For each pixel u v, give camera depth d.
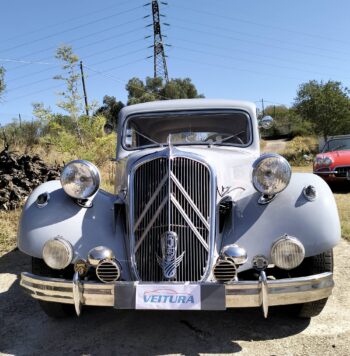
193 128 4.44
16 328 3.28
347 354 2.74
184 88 40.12
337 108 22.45
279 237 2.75
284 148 24.06
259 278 2.59
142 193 2.93
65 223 3.01
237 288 2.57
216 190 2.96
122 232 3.08
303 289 2.63
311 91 23.27
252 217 2.96
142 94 37.75
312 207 2.86
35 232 2.96
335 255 4.84
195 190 2.89
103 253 2.71
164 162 2.88
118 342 3.00
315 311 3.13
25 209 3.12
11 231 5.89
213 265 2.73
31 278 2.86
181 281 2.69
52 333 3.18
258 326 3.17
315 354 2.75
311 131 27.11
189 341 2.98
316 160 9.58
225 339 2.99
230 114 4.32
